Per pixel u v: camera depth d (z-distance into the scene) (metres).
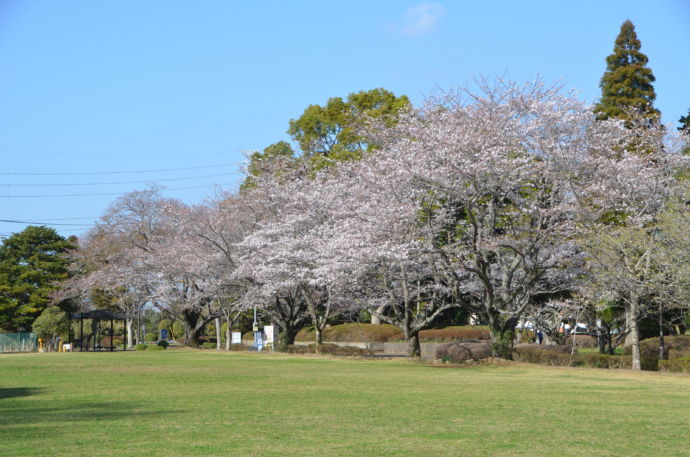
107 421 12.11
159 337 68.00
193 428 11.27
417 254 28.14
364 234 28.48
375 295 34.66
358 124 34.41
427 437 10.41
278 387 18.59
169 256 44.38
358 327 48.41
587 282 26.16
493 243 25.80
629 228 24.39
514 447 9.62
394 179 27.53
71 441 10.04
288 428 11.27
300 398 15.80
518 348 28.72
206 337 62.72
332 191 34.28
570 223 26.69
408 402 14.99
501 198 27.45
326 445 9.72
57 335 52.47
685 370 23.06
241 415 12.85
